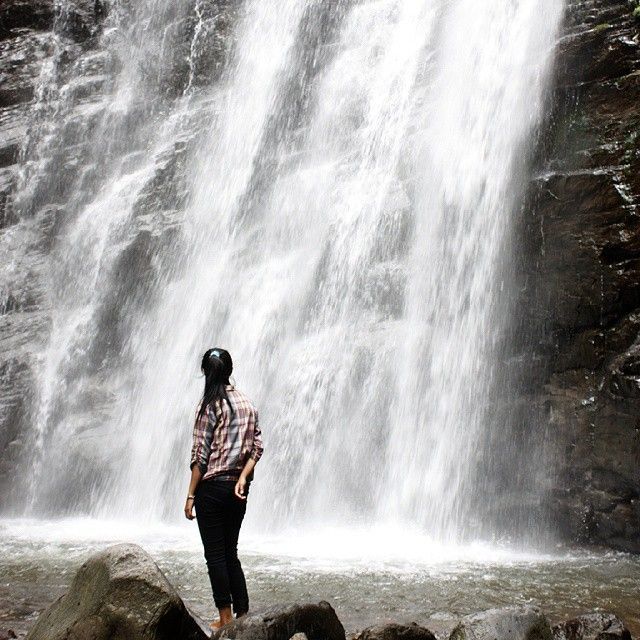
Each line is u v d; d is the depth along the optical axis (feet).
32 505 44.50
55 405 49.37
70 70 76.07
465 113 42.75
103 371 51.57
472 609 20.13
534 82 39.27
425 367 37.40
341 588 22.03
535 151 37.81
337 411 38.78
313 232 48.26
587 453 31.14
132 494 41.57
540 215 34.96
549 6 41.32
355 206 46.50
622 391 30.30
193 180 58.85
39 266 61.05
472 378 35.58
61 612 14.11
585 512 30.91
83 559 26.20
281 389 41.34
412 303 40.19
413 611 19.81
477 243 37.93
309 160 53.88
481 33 45.34
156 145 64.85
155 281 54.13
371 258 43.62
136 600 13.53
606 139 35.19
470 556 28.22
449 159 41.91
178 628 13.69
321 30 61.52
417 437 36.24
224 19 69.51
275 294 46.16
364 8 59.62
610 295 31.78
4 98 76.79
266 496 37.76
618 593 22.15
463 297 37.58
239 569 16.35
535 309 34.19
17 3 82.84
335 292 43.80
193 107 65.77
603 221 32.81
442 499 34.40
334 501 36.81
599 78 36.94
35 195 67.92
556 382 32.89
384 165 47.62
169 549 28.07
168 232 55.31
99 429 46.11
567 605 20.72
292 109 58.13
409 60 52.47
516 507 32.71
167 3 73.87
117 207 59.98
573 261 33.22
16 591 21.62
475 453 34.30
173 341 49.11
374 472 36.76
